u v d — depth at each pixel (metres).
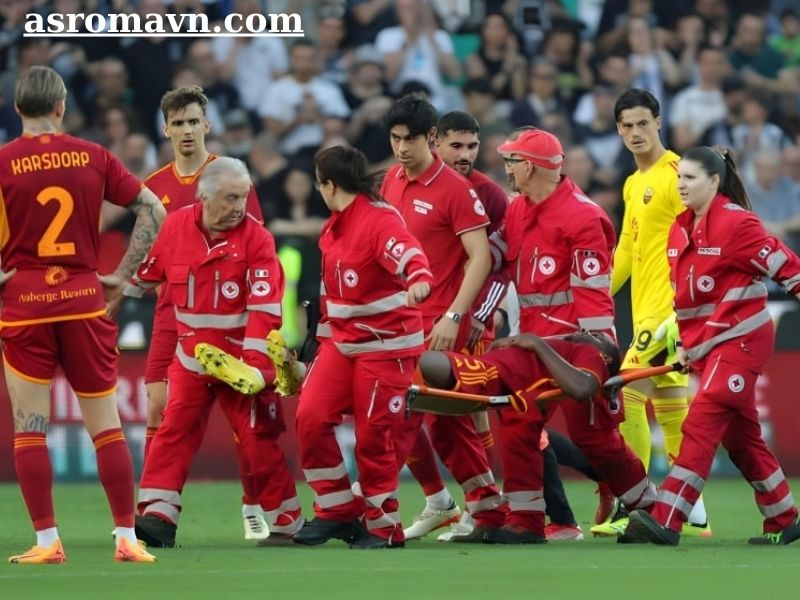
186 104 35.69
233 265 31.17
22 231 27.09
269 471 32.25
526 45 61.34
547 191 32.50
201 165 36.16
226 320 31.41
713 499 46.09
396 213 30.27
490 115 59.84
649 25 62.09
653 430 50.75
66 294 27.27
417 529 33.97
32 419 27.58
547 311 32.66
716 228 31.17
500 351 31.23
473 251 32.41
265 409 32.03
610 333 32.44
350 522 31.67
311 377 31.34
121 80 58.62
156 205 28.00
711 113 61.69
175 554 29.98
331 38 60.19
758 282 31.50
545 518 35.69
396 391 30.75
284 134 58.56
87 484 50.06
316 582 25.39
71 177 27.17
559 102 60.84
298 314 53.00
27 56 58.59
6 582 25.22
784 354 52.72
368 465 31.08
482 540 33.06
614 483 32.84
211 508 43.00
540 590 24.55
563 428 49.06
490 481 33.19
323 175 30.30
